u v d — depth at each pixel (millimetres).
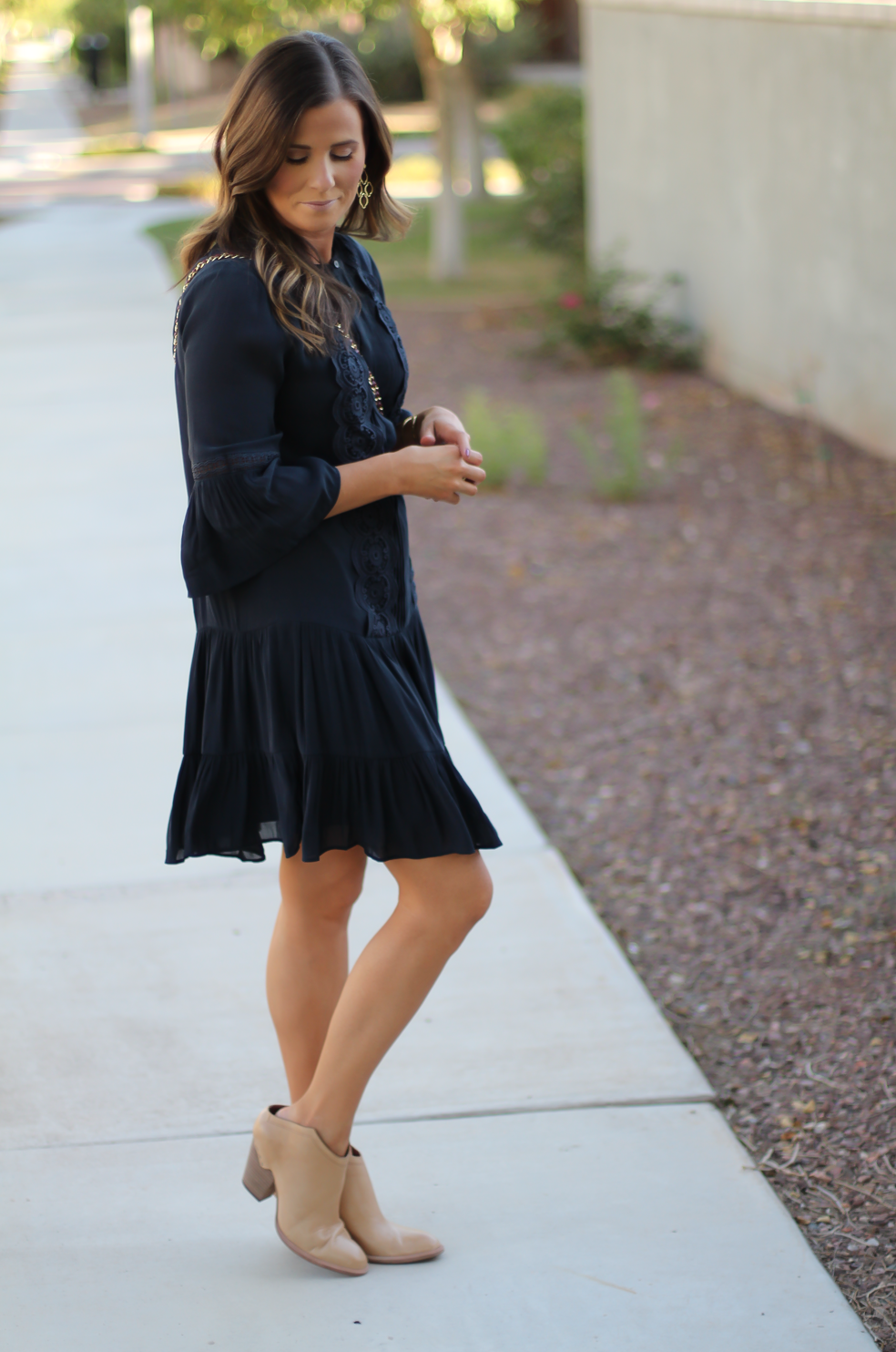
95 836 4844
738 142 11289
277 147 2400
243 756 2658
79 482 9531
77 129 47844
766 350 11188
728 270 11828
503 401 11781
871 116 9094
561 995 3848
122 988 3896
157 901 4391
